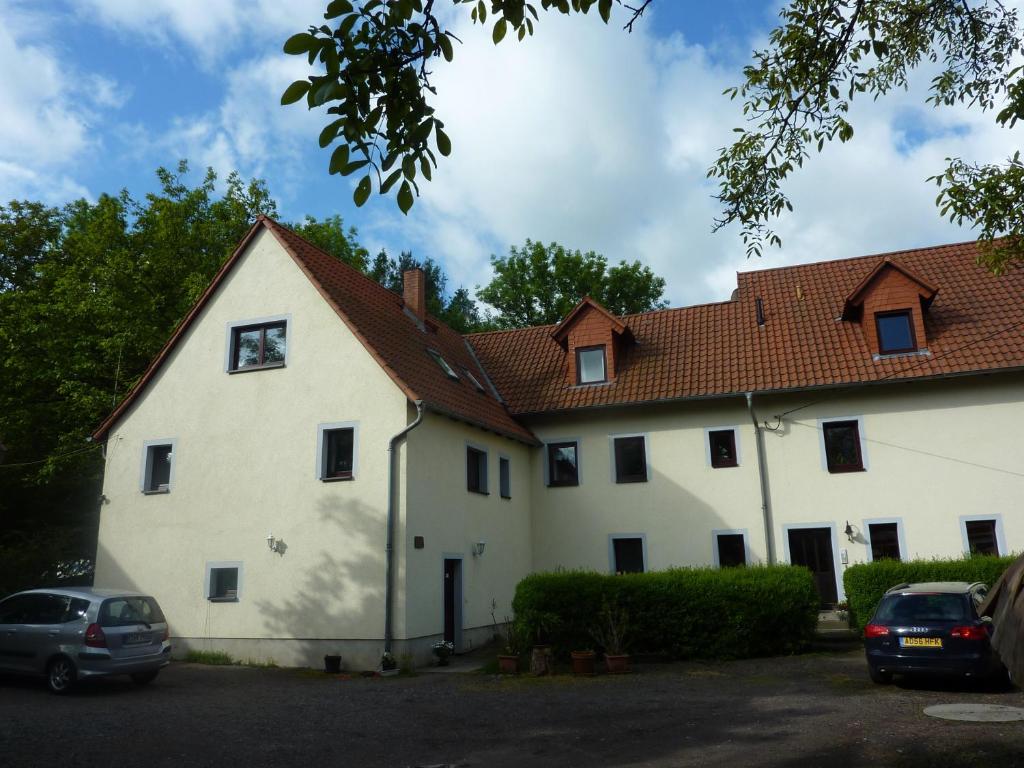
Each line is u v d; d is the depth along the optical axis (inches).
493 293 1685.5
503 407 911.0
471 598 741.3
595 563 861.8
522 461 896.3
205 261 1113.4
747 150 357.7
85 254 1080.2
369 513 656.4
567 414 906.1
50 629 523.5
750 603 629.0
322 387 702.5
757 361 853.8
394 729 398.6
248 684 559.5
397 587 635.5
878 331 816.3
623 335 930.1
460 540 733.9
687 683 521.7
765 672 554.6
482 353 1045.8
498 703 468.8
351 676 600.4
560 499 891.4
